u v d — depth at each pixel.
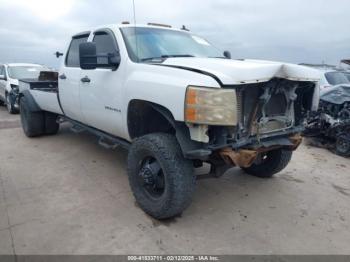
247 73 2.63
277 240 2.88
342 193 3.97
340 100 6.09
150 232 2.92
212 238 2.87
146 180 3.10
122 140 3.83
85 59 3.33
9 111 9.72
